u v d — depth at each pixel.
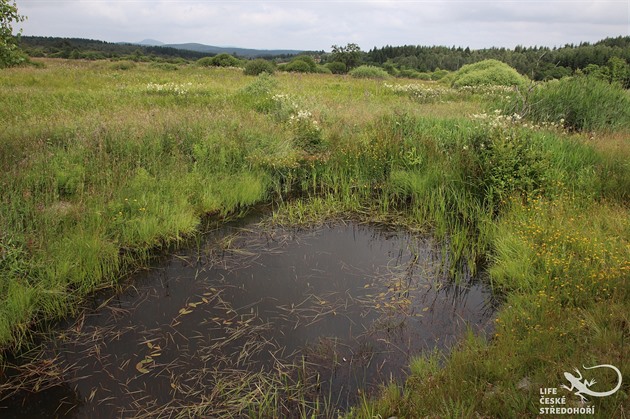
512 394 3.00
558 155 7.45
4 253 4.62
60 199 6.33
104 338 4.14
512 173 6.94
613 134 9.22
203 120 9.45
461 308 4.68
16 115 9.87
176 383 3.58
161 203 6.65
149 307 4.64
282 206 7.49
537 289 4.45
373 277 5.33
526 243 5.18
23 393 3.48
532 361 3.34
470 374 3.34
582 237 4.96
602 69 12.95
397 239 6.43
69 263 4.91
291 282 5.20
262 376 3.66
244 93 14.62
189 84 16.69
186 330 4.26
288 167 8.51
